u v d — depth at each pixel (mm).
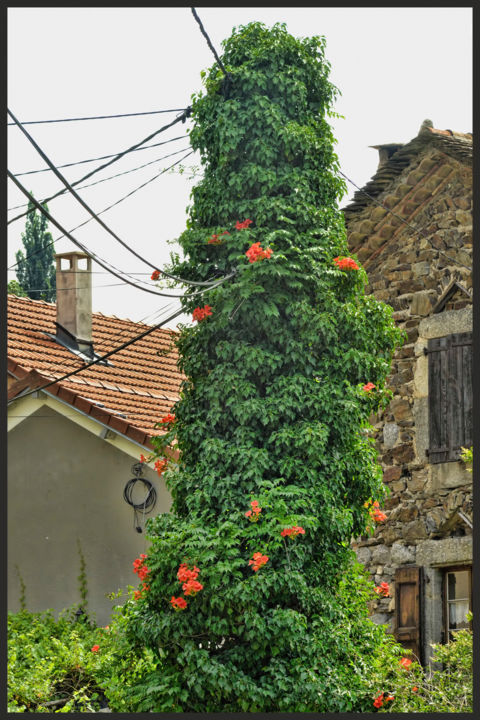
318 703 11961
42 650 14555
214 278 13164
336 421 12719
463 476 15680
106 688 13836
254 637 11961
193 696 12070
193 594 11695
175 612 12039
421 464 16141
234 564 11820
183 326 13289
